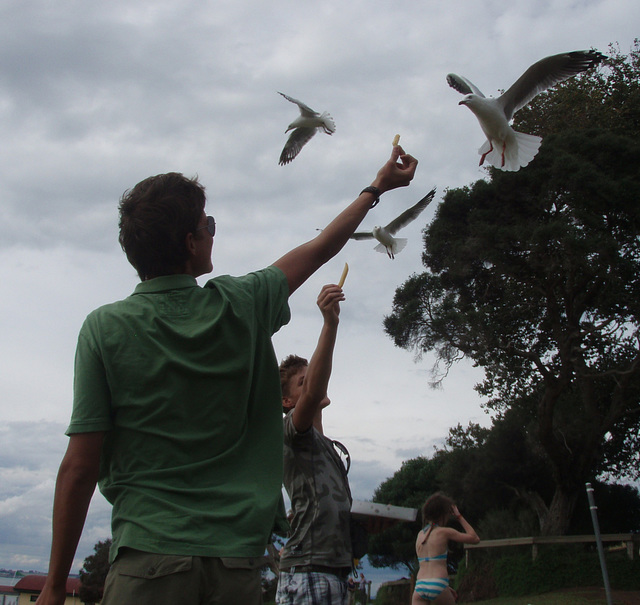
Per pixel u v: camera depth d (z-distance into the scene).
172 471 1.73
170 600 1.58
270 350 1.99
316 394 3.09
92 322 1.85
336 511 3.14
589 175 18.09
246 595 1.67
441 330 21.41
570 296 20.14
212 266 2.10
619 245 18.44
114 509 1.74
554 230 17.94
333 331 3.10
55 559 1.67
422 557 6.30
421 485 35.44
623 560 17.12
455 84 4.87
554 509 21.62
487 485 26.08
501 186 19.73
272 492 1.83
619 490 25.05
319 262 2.27
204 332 1.81
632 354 21.75
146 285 1.93
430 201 8.11
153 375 1.76
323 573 3.05
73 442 1.72
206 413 1.79
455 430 29.08
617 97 23.34
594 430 20.97
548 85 4.64
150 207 1.94
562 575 17.59
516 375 22.38
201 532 1.66
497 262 19.78
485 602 18.12
